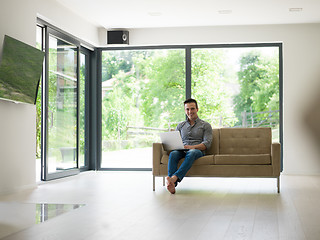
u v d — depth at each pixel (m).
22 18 5.20
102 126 8.14
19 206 3.91
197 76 7.90
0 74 4.51
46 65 6.07
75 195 4.70
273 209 3.68
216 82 7.86
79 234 2.66
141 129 8.05
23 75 4.98
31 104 5.37
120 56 8.12
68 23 6.59
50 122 6.28
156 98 8.02
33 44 5.46
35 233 2.70
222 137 5.50
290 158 7.54
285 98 7.55
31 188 5.37
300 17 7.05
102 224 2.99
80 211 3.59
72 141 7.07
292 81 7.53
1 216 3.37
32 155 5.43
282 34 7.55
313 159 7.46
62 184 5.85
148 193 4.85
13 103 5.03
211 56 7.88
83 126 7.90
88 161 8.03
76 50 7.16
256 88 7.77
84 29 7.27
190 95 7.89
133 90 8.09
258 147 5.40
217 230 2.76
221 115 7.85
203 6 6.37
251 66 7.78
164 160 5.11
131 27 7.77
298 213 3.46
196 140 5.42
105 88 8.14
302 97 7.50
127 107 8.09
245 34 7.63
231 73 7.82
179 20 7.25
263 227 2.86
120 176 7.07
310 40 7.49
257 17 7.05
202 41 7.73
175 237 2.54
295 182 6.13
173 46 7.95
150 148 8.02
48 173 6.18
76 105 7.21
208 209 3.68
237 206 3.86
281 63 7.69
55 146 6.45
